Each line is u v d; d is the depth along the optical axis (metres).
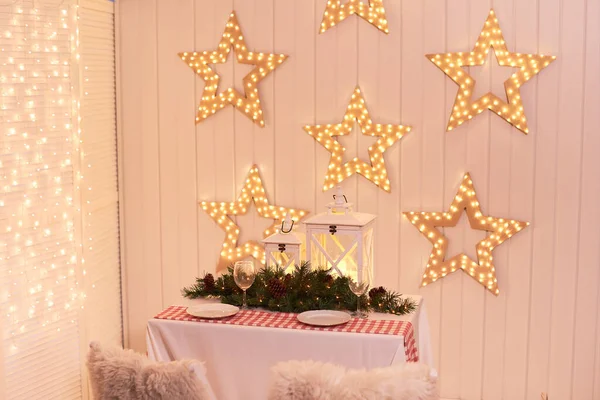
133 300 4.54
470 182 4.02
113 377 2.31
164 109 4.39
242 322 2.99
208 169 4.38
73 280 3.78
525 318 4.04
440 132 4.05
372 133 4.12
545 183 3.95
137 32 4.36
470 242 4.08
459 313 4.13
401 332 2.83
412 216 4.11
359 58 4.11
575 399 4.01
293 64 4.20
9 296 3.27
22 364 3.37
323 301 3.13
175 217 4.45
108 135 4.32
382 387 2.09
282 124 4.25
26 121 3.40
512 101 3.92
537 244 3.99
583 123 3.87
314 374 2.15
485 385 4.13
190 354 3.01
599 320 3.94
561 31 3.86
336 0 4.09
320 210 4.25
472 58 3.96
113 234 4.42
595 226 3.90
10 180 3.28
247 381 2.96
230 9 4.24
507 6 3.91
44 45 3.53
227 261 4.39
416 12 4.02
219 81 4.31
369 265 3.40
